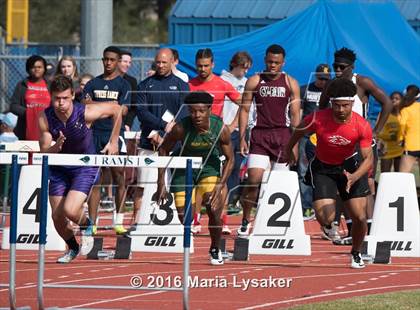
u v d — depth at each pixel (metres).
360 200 30.31
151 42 137.12
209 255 34.09
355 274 30.48
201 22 72.69
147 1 140.25
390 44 58.34
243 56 42.78
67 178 29.38
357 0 65.12
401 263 33.22
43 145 28.56
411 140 50.69
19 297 26.22
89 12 62.75
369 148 29.36
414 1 71.50
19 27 105.38
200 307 24.88
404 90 55.09
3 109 62.41
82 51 63.12
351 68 34.84
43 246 23.80
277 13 71.62
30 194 36.03
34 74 43.53
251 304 25.28
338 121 29.22
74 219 28.84
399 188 35.50
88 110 28.61
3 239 36.38
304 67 54.88
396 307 24.28
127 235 35.44
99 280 28.89
